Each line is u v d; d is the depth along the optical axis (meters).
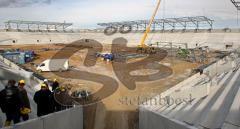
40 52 58.03
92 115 15.64
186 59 44.19
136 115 15.87
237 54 32.25
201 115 10.89
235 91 12.57
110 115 15.76
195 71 30.66
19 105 7.63
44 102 8.98
